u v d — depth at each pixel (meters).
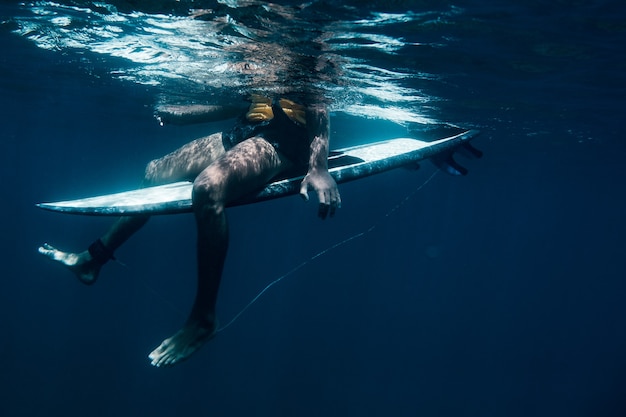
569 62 9.14
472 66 9.56
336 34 7.66
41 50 11.75
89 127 29.38
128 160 45.94
